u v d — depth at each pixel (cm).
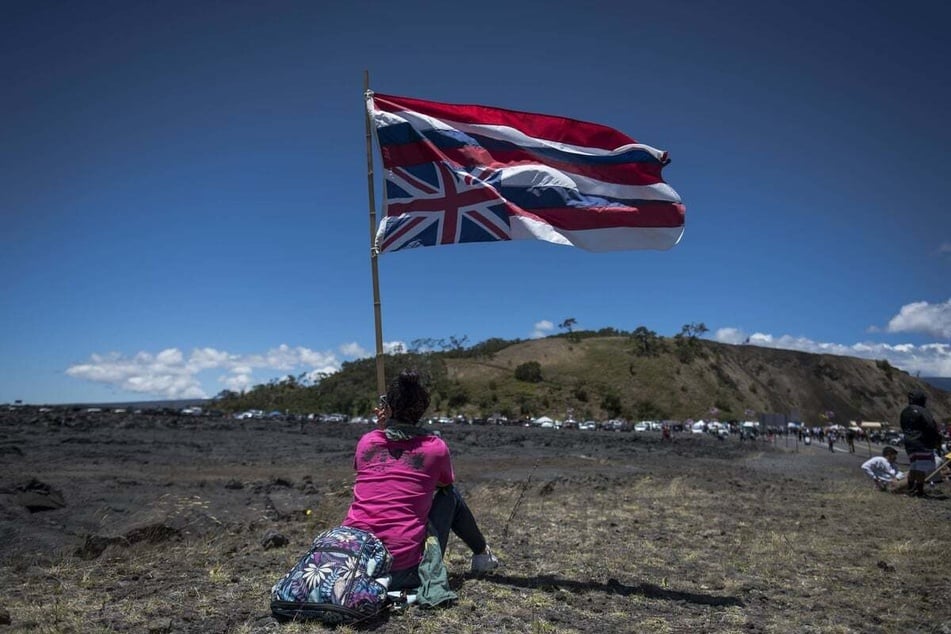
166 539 687
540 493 1161
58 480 1250
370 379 14150
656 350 18200
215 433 3809
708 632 400
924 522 875
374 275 531
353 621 363
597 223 573
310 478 1448
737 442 6581
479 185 558
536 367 15888
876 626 429
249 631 358
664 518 890
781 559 634
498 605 423
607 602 459
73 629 357
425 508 423
